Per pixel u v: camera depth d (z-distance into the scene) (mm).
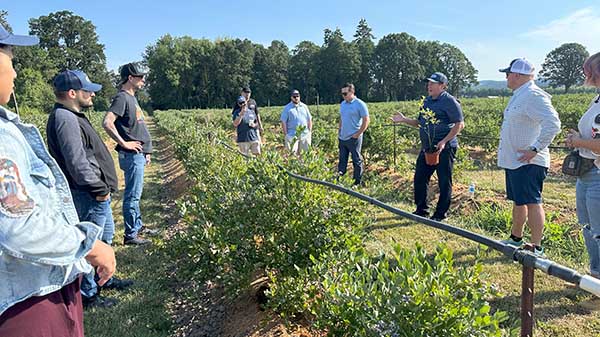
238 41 88625
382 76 85938
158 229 6652
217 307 4027
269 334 3230
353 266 2826
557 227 5520
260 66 87000
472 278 2236
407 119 6344
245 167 4418
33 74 48750
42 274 1595
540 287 3951
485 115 19719
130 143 5383
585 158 3604
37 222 1451
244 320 3605
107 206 4098
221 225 3730
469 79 93750
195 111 53000
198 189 5262
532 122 4098
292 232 3506
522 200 4230
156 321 3904
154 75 81750
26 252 1438
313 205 3562
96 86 3977
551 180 9008
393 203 7512
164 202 8633
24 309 1574
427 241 5254
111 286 4559
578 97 33344
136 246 5750
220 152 7770
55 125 3650
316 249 3412
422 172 6098
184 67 80938
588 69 3482
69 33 80312
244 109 9156
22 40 1661
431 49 90375
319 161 4059
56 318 1669
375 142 10516
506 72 4242
